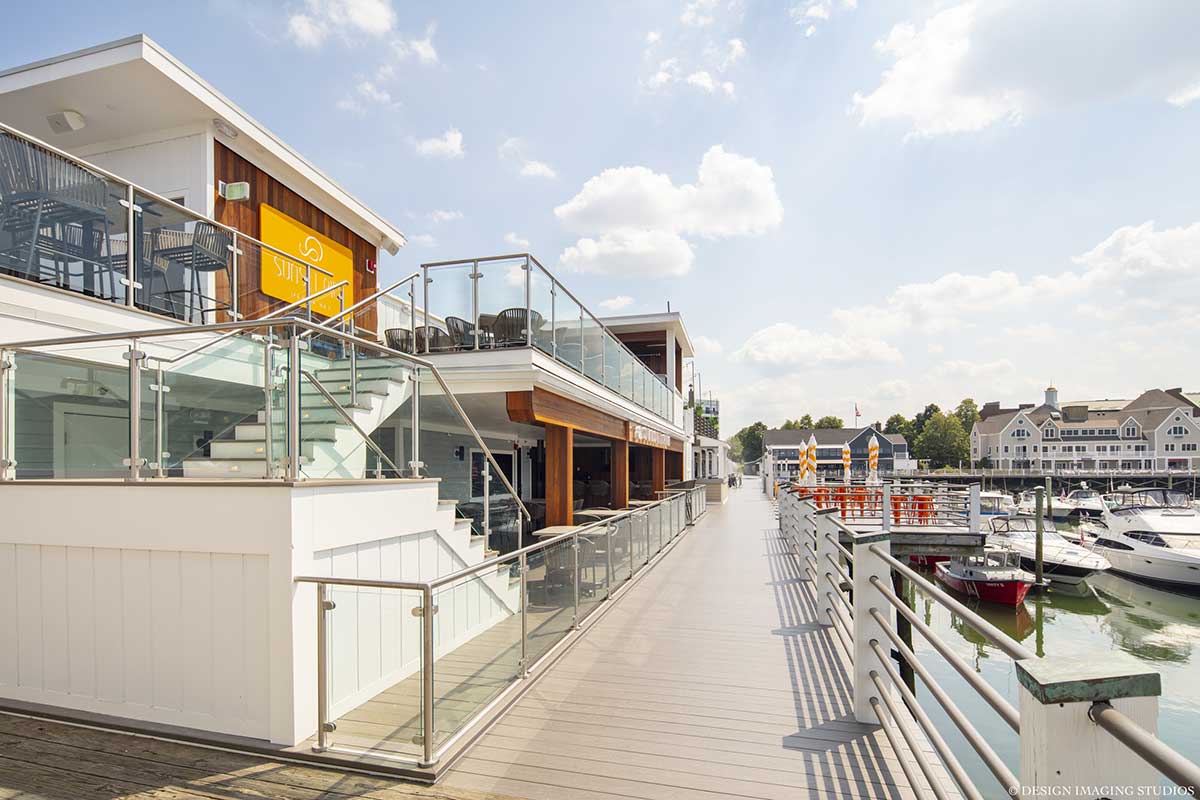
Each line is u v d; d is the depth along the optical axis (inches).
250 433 143.0
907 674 378.3
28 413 157.9
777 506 880.3
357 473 173.9
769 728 147.1
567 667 192.1
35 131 321.1
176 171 318.0
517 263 307.0
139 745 133.3
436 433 231.8
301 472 144.4
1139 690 52.6
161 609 142.4
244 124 325.7
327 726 129.8
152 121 314.8
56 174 189.3
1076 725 52.6
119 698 144.7
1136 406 3134.8
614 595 290.0
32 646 152.6
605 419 426.9
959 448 3292.3
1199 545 858.1
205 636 138.9
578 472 802.2
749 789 119.2
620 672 187.5
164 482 141.4
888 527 527.5
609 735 143.5
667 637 224.8
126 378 152.3
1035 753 54.4
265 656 134.0
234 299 267.7
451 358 309.4
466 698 143.0
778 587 316.8
